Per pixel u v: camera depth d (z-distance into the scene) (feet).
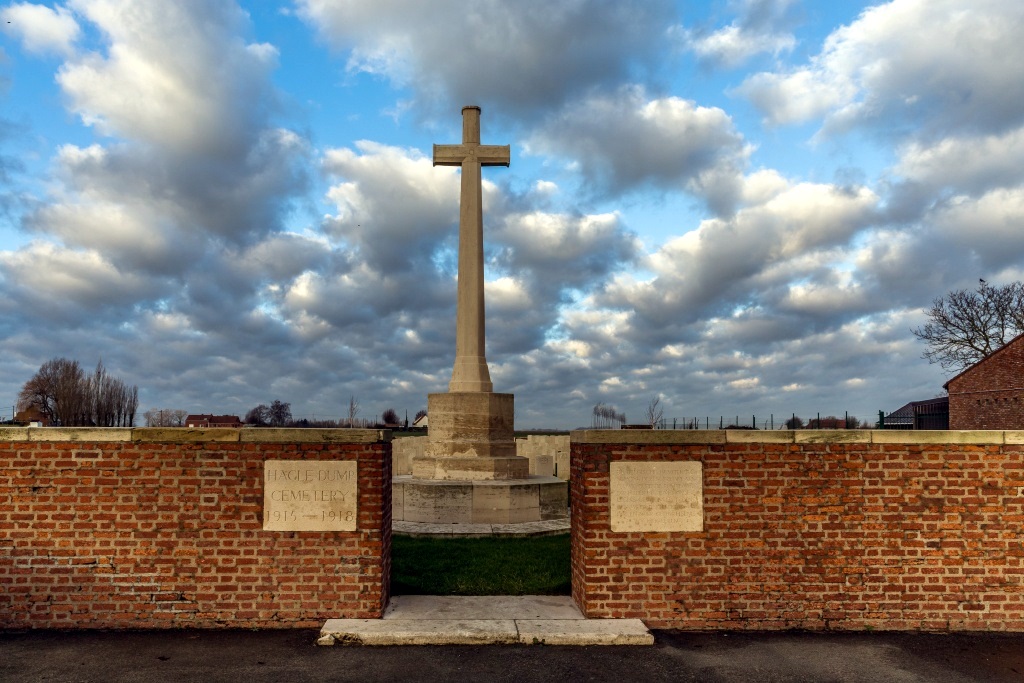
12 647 21.07
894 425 152.97
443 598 26.03
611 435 23.72
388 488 25.27
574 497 25.86
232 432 23.34
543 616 23.65
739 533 23.49
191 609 22.88
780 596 23.31
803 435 23.67
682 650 21.29
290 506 23.30
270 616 23.02
